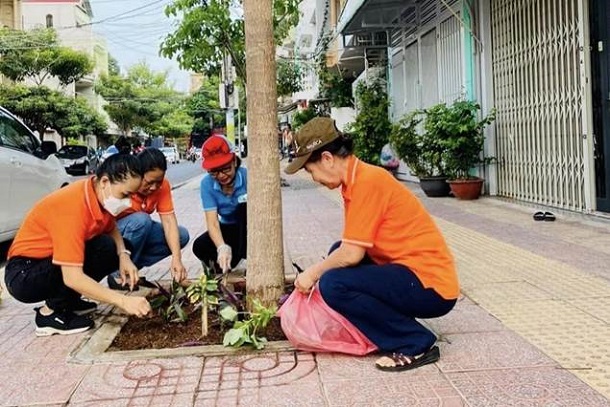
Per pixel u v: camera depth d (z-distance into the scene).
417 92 12.92
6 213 6.34
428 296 2.88
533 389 2.60
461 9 10.10
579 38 6.99
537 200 8.25
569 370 2.79
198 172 27.84
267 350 3.16
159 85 50.47
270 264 3.57
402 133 10.43
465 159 9.37
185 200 12.41
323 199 11.36
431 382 2.72
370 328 2.96
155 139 49.25
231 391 2.71
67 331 3.65
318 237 6.89
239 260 4.95
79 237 3.30
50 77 31.36
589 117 6.95
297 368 2.94
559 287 4.22
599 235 5.96
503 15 8.96
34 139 7.40
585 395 2.53
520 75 8.54
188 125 54.22
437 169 10.27
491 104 9.45
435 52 11.67
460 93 10.37
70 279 3.28
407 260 2.90
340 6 17.03
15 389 2.84
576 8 7.04
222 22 10.35
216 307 3.69
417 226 2.90
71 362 3.13
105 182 3.36
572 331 3.32
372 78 16.11
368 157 14.21
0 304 4.48
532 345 3.13
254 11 3.53
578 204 7.29
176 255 4.22
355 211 2.83
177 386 2.79
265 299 3.57
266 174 3.56
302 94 28.14
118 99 44.09
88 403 2.66
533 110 8.23
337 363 2.98
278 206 3.61
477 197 9.41
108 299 3.26
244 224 4.73
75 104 28.66
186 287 3.96
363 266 2.93
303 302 3.09
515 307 3.81
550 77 7.75
